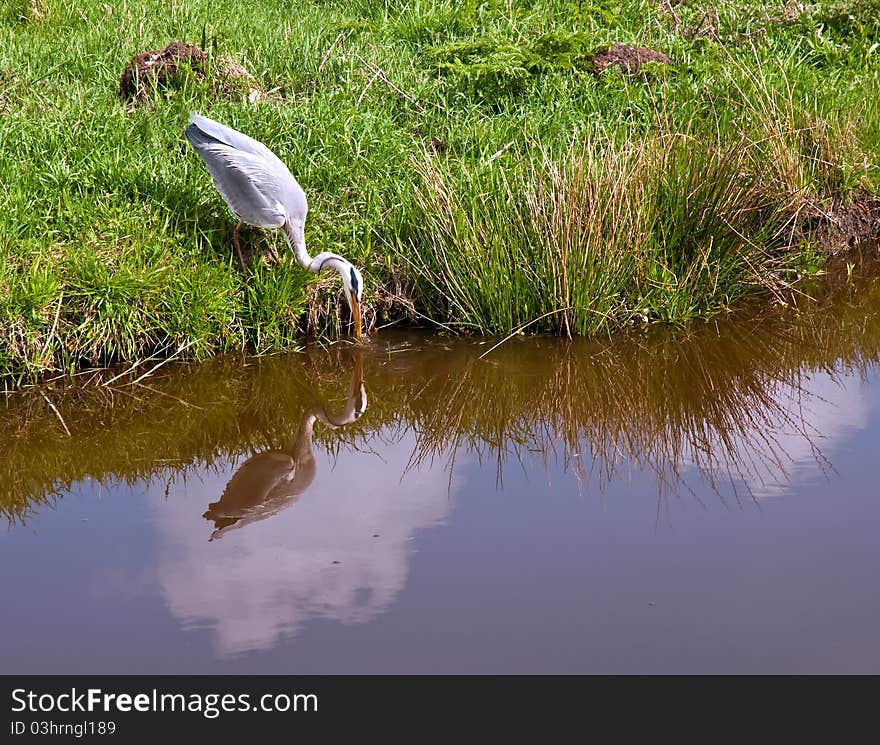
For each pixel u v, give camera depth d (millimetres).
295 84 8406
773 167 7258
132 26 9125
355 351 6254
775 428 5422
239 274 6289
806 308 6910
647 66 8500
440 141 7637
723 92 8172
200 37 8758
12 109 7367
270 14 10297
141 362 5980
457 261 6422
